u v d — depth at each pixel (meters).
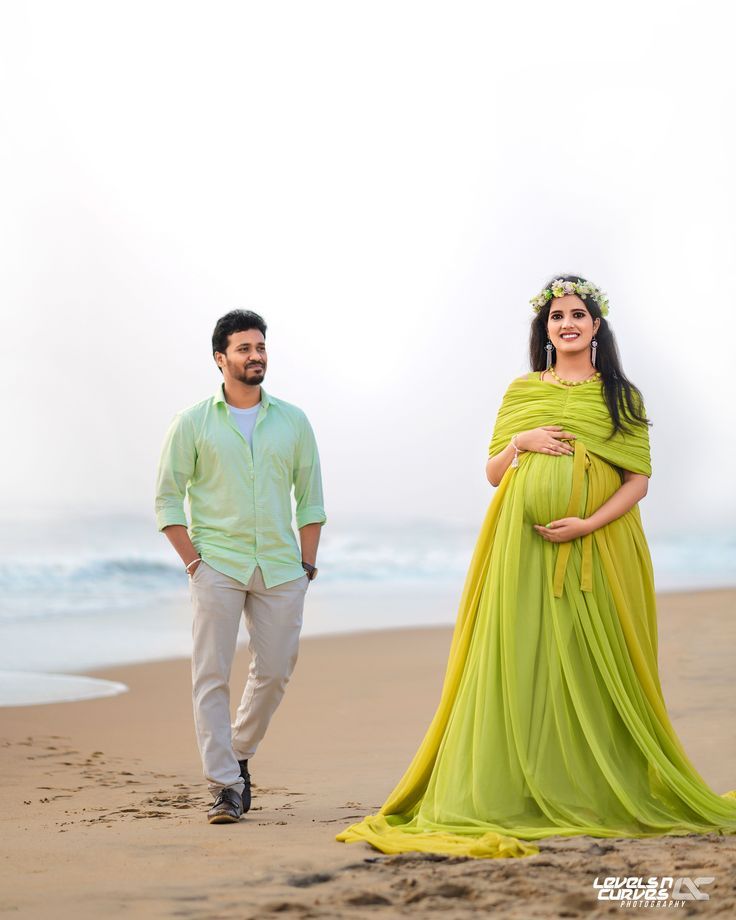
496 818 4.78
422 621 17.06
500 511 5.34
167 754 7.99
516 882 3.85
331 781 6.71
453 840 4.45
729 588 20.38
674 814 4.96
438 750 5.12
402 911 3.60
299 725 8.84
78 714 9.68
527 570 5.22
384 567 27.84
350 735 8.41
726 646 12.13
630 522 5.37
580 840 4.45
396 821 5.08
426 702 10.02
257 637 5.90
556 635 5.08
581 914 3.55
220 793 5.54
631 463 5.31
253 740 5.90
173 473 5.92
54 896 3.87
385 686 10.93
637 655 5.15
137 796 6.35
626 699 5.05
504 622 5.07
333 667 12.23
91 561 24.45
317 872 4.13
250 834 5.06
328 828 5.22
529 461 5.31
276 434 5.99
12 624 16.86
